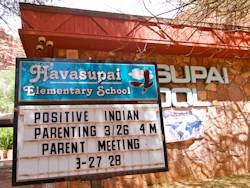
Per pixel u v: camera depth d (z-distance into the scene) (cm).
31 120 404
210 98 839
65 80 440
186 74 823
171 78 802
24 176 376
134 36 714
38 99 417
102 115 439
